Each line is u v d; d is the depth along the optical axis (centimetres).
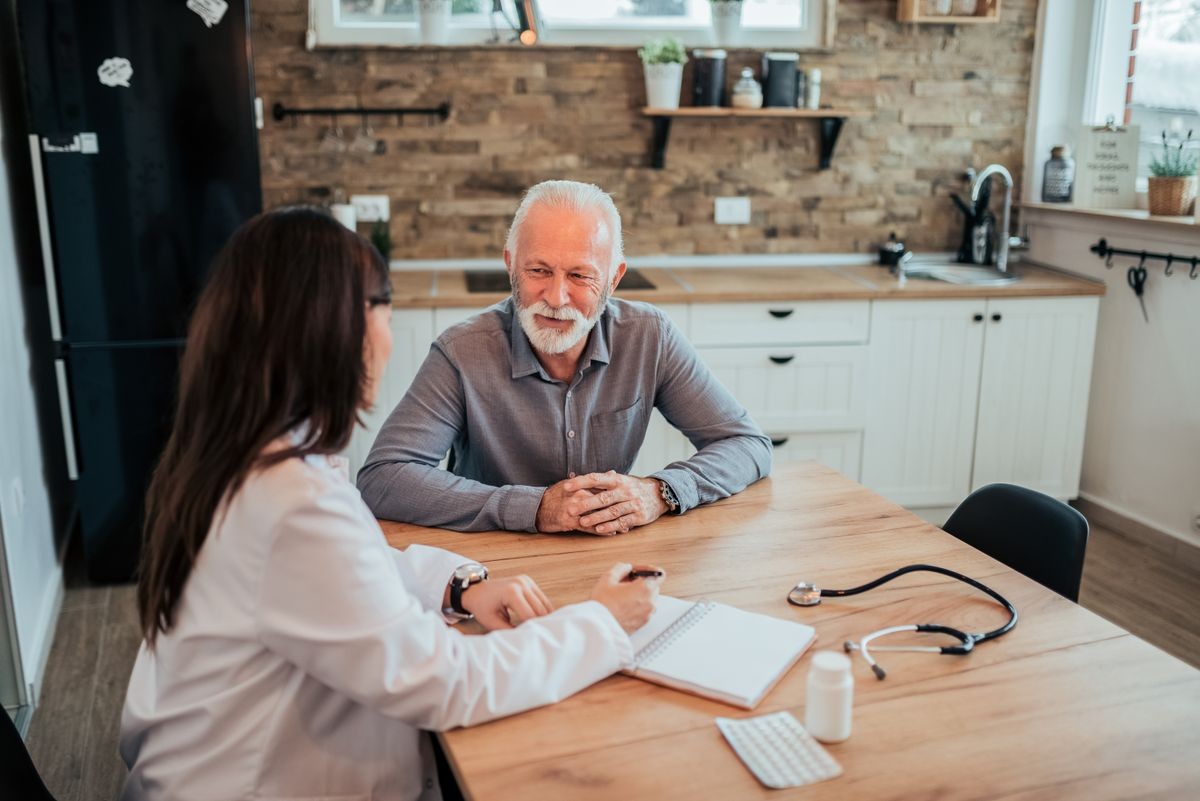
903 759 108
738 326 342
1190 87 351
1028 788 104
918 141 396
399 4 363
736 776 106
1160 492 352
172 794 118
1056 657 130
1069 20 388
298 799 117
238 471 108
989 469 368
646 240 390
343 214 361
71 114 290
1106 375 372
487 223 380
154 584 116
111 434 312
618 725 115
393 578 114
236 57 295
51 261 298
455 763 108
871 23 383
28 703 254
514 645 120
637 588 134
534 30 343
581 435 194
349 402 112
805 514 179
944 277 374
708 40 378
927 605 144
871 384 354
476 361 189
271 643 110
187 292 306
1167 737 113
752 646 130
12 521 263
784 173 392
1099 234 366
